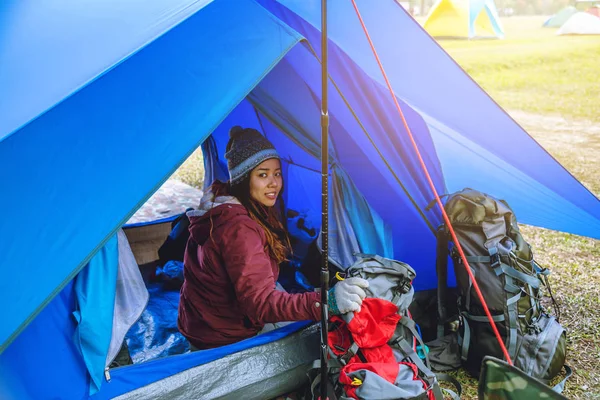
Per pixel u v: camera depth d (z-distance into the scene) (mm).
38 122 1753
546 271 2699
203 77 1873
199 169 5996
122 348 2447
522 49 12609
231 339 2379
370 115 2439
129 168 1728
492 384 1630
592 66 10969
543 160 2652
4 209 1633
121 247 2373
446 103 2480
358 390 2023
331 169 2807
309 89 2562
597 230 2852
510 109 8562
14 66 2004
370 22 2354
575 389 2529
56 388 1951
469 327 2537
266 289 2154
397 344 2246
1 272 1571
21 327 1528
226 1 2061
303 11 2268
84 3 2287
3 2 2346
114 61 1887
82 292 2008
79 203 1677
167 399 2188
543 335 2430
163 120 1797
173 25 1973
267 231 2389
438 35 12906
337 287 2178
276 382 2363
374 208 2785
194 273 2336
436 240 2830
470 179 2865
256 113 3270
